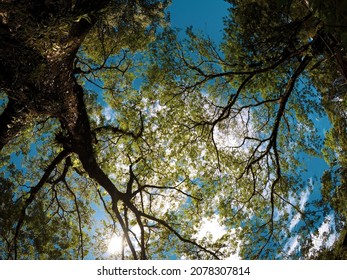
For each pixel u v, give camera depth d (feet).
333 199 62.23
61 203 73.97
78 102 53.88
